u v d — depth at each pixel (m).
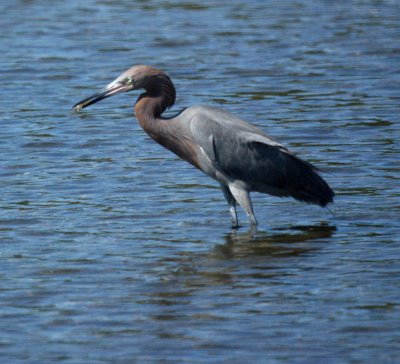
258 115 20.67
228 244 13.03
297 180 13.84
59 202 15.02
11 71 24.95
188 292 11.15
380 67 24.98
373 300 10.73
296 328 9.99
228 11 33.69
